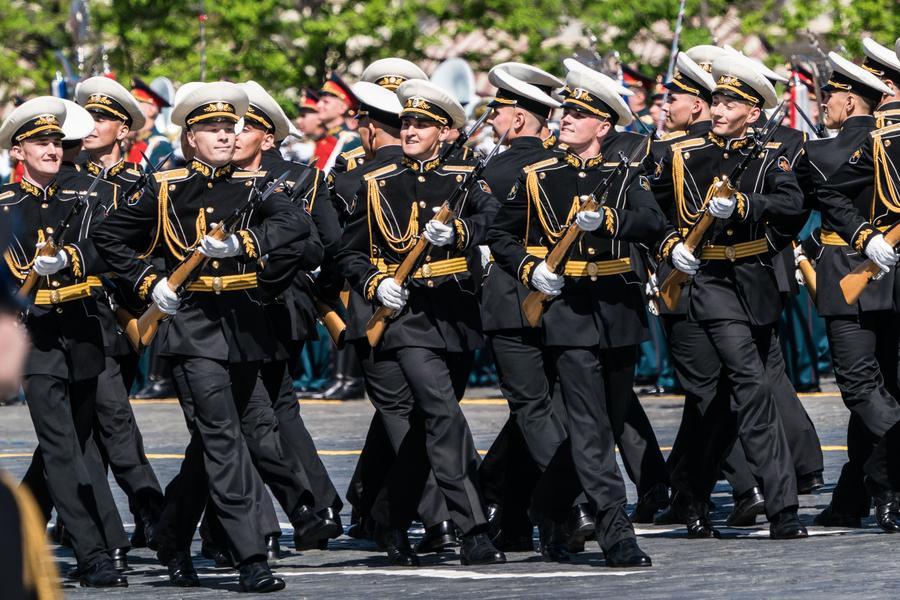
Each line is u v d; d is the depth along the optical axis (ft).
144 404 160.25
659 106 131.54
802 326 149.79
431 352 70.03
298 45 231.91
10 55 243.19
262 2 225.15
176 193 65.72
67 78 176.14
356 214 71.67
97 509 70.13
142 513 81.87
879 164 75.41
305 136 142.20
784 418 89.45
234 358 64.64
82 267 67.15
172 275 64.49
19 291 67.41
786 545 72.02
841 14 209.05
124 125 86.58
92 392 70.13
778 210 73.15
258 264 65.72
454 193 70.23
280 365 81.87
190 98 65.87
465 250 69.67
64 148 78.07
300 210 66.39
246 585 63.21
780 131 85.71
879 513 75.97
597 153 68.85
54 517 88.33
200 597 62.59
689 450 77.61
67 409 68.28
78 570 69.00
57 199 68.95
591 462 66.69
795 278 89.30
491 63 234.58
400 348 70.08
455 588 61.87
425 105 71.51
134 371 82.79
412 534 83.56
